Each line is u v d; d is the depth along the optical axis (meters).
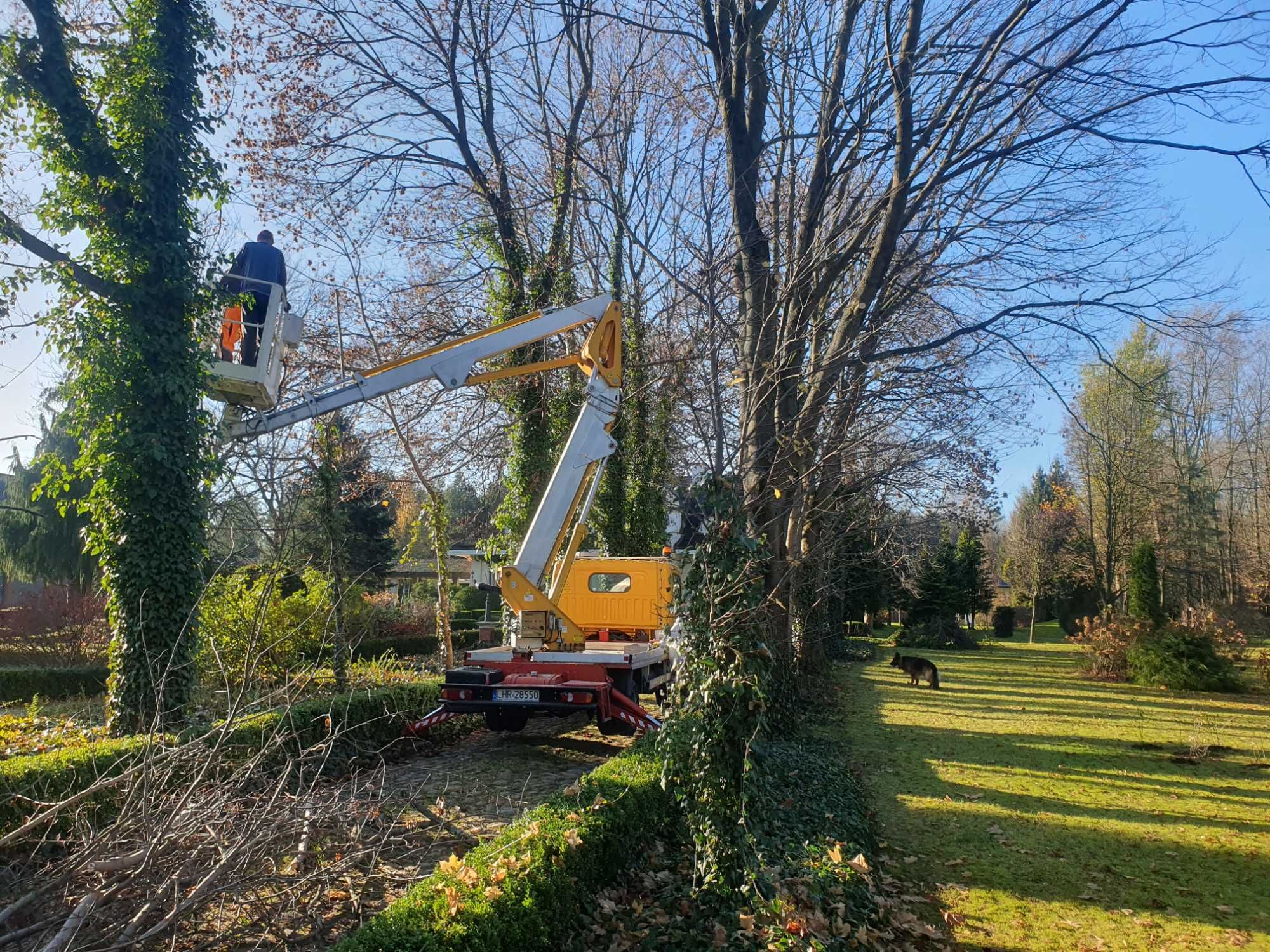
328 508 11.10
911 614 35.31
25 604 18.97
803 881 4.60
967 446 11.81
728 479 4.85
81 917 2.99
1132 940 4.73
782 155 9.82
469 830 6.02
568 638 9.38
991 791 8.41
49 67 8.34
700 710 4.50
